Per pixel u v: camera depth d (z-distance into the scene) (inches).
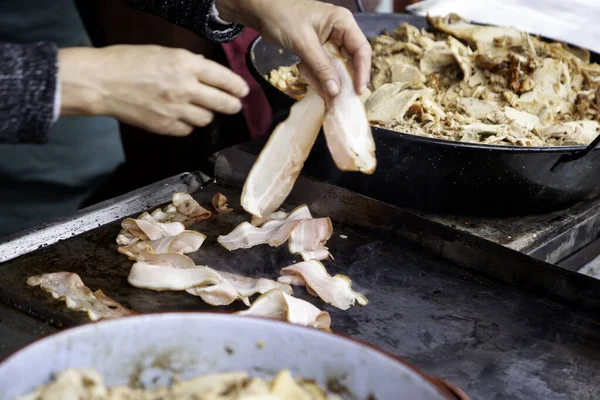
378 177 61.6
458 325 49.9
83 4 109.6
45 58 40.5
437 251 57.4
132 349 33.7
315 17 52.9
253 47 75.4
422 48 77.5
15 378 30.7
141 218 58.5
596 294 51.1
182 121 45.8
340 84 50.4
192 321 34.2
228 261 55.6
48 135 41.5
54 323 46.2
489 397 43.5
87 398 31.2
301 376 34.4
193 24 60.8
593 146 56.2
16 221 83.4
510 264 54.2
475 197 60.8
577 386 45.0
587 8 115.5
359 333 48.4
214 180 66.6
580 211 65.5
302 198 63.9
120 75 42.2
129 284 51.3
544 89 72.5
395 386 32.4
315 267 52.8
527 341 48.7
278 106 63.9
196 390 32.8
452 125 65.7
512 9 111.8
